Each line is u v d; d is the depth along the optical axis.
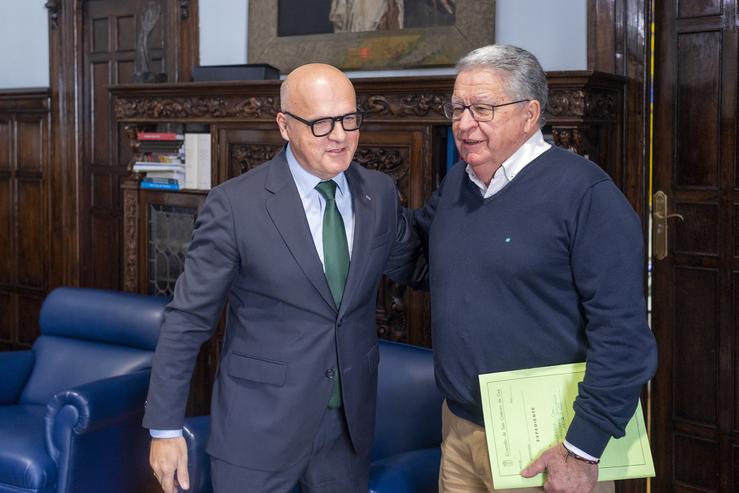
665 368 3.56
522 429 1.97
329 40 4.12
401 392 2.97
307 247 2.11
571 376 1.97
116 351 3.79
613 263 1.87
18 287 5.74
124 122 4.28
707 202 3.39
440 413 2.88
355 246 2.17
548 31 3.60
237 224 2.10
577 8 3.52
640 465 1.97
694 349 3.48
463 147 2.00
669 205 3.49
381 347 3.10
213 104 3.89
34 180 5.59
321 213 2.18
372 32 4.00
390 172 3.51
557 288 1.96
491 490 2.09
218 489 2.17
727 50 3.29
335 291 2.16
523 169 2.00
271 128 3.74
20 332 5.78
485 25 3.70
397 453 2.94
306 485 2.26
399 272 2.46
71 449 3.17
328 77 2.04
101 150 5.30
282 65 4.29
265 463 2.12
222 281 2.13
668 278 3.53
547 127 3.54
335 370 2.16
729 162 3.33
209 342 4.08
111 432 3.34
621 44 3.45
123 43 5.12
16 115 5.64
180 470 2.19
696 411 3.50
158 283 4.29
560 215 1.92
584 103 3.09
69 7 5.29
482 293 2.01
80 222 5.43
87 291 3.96
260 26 4.36
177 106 4.02
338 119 2.03
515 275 1.96
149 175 4.24
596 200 1.89
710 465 3.48
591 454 1.87
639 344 1.86
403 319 3.57
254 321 2.16
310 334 2.12
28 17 5.55
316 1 4.16
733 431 3.40
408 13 3.90
